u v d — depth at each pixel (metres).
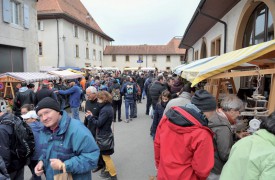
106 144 4.52
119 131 8.66
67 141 2.39
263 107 3.32
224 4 7.98
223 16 9.20
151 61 50.72
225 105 3.12
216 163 2.54
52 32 29.03
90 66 38.78
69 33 30.70
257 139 1.75
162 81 8.14
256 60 3.78
